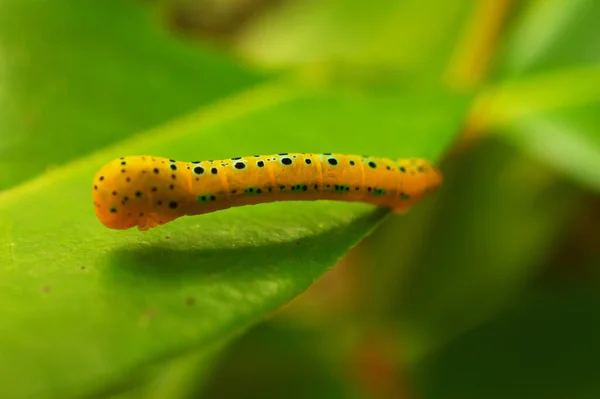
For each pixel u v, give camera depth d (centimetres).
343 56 20
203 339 13
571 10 19
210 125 17
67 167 16
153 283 14
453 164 20
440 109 17
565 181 21
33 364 13
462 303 20
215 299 14
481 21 19
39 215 15
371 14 21
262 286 14
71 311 14
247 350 19
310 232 15
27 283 14
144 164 15
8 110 17
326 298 21
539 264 21
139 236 15
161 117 17
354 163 15
